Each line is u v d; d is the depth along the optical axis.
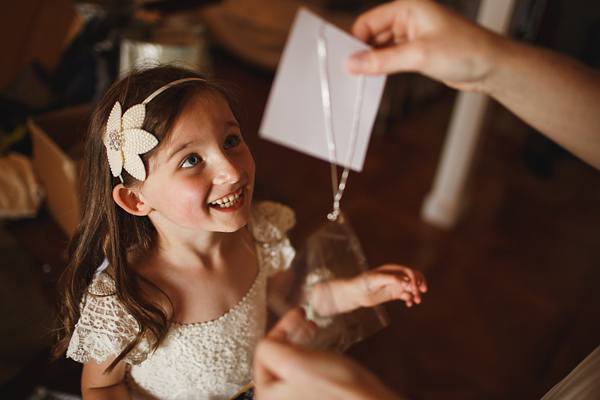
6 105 1.43
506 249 1.70
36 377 1.01
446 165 1.72
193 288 0.64
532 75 0.56
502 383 1.23
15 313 1.07
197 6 1.55
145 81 0.57
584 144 0.58
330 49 0.50
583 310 1.47
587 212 1.93
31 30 1.58
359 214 1.78
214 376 0.67
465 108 1.59
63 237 1.32
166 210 0.56
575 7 1.77
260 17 2.52
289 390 0.38
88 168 0.64
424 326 1.38
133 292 0.61
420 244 1.68
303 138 0.51
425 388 1.21
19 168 1.37
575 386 0.45
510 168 2.18
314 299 0.58
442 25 0.55
